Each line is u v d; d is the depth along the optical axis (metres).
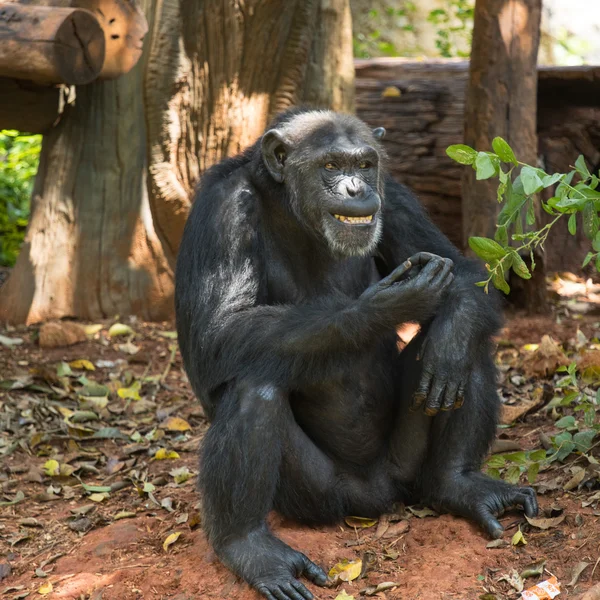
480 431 9.52
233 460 8.63
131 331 16.77
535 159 17.44
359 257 10.28
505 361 14.62
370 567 8.70
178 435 13.30
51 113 17.42
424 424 9.59
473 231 17.31
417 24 39.91
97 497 11.41
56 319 17.41
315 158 9.42
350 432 9.64
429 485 9.68
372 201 9.28
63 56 14.76
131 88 17.42
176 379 15.27
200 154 17.44
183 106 17.23
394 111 19.69
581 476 9.66
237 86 17.22
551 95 19.47
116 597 8.82
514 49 17.12
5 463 12.56
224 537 8.72
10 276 17.78
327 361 8.83
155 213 17.50
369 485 9.78
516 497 9.21
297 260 9.99
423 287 8.52
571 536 8.75
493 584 8.22
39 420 13.82
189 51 17.08
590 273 19.56
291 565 8.45
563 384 11.58
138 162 17.47
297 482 9.27
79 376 15.20
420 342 9.60
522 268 8.59
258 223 9.68
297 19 17.20
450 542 8.97
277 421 8.76
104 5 15.70
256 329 8.86
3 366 15.38
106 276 17.50
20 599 9.12
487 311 9.20
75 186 17.59
